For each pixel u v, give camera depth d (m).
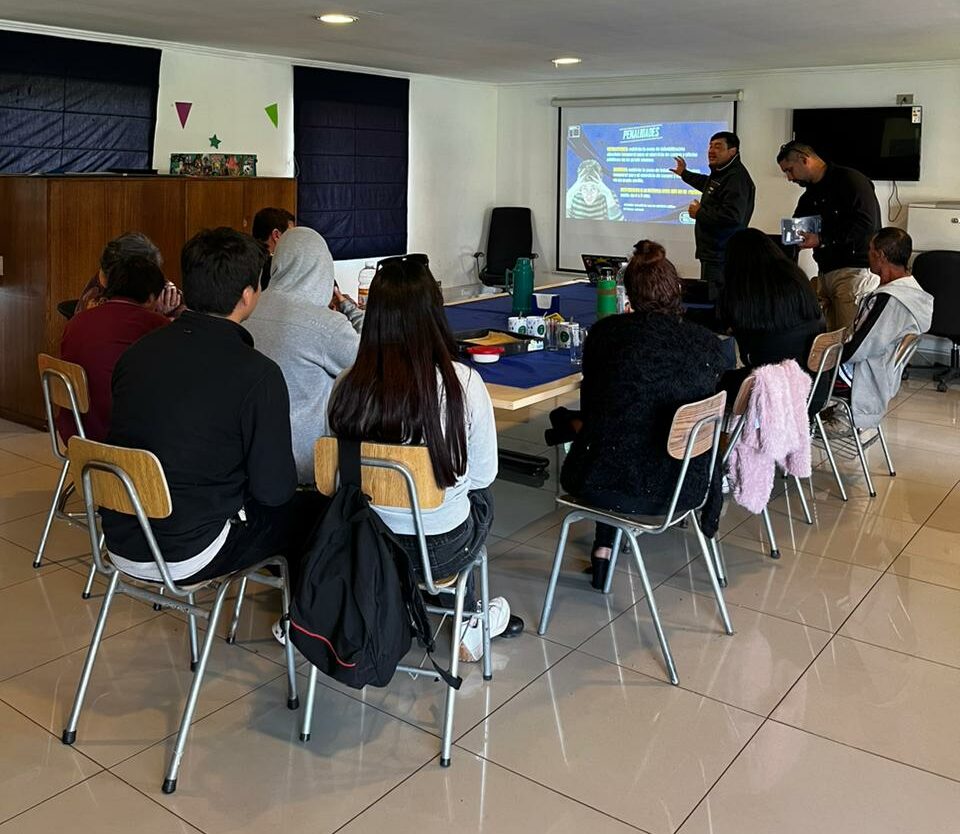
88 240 5.06
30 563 3.40
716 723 2.48
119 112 6.16
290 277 2.89
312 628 2.11
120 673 2.70
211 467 2.14
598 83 8.66
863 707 2.56
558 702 2.58
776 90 7.74
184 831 2.05
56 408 3.18
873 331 4.12
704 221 5.59
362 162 7.97
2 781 2.21
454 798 2.18
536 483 4.29
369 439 2.23
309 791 2.20
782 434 3.11
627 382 2.71
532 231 9.30
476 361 3.47
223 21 5.41
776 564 3.50
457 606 2.34
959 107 6.98
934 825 2.10
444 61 7.32
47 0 4.77
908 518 3.98
